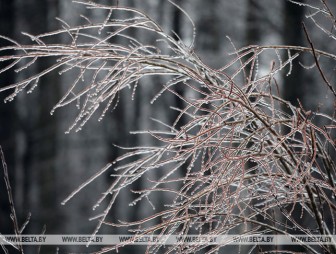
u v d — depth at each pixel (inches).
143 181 788.6
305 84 476.1
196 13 667.4
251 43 566.6
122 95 789.2
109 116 804.6
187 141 148.9
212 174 148.6
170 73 160.6
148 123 800.9
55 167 678.5
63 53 155.5
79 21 657.6
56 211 649.6
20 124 666.8
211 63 593.9
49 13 675.4
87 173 809.5
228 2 618.5
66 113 718.5
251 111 144.3
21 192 650.2
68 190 728.3
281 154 150.9
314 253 153.3
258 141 153.3
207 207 156.6
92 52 155.9
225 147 146.4
